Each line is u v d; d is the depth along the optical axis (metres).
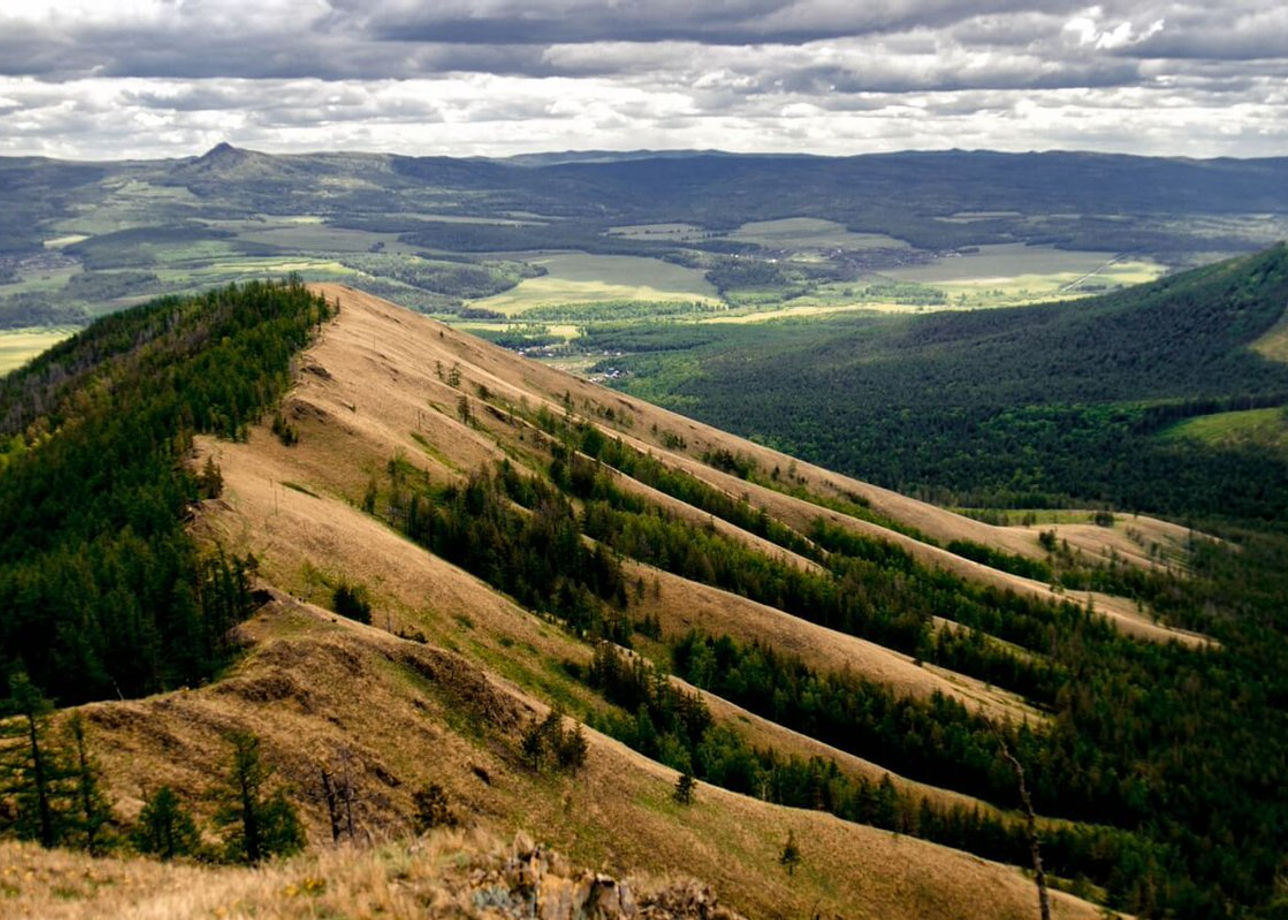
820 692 154.38
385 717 79.50
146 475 125.94
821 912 85.38
